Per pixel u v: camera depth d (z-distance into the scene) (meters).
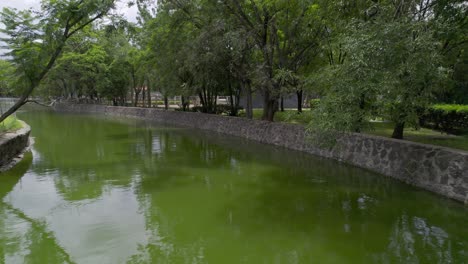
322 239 4.88
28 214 5.95
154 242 4.84
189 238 4.96
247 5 13.43
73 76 30.94
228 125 17.02
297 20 12.28
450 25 7.15
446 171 6.36
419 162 7.09
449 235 4.92
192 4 14.30
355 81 5.68
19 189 7.44
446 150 6.44
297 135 12.05
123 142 14.32
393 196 6.62
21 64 9.88
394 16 6.49
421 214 5.70
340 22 9.02
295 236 4.99
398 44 5.31
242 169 9.19
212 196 6.87
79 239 4.95
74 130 18.94
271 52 12.98
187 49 14.58
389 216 5.67
